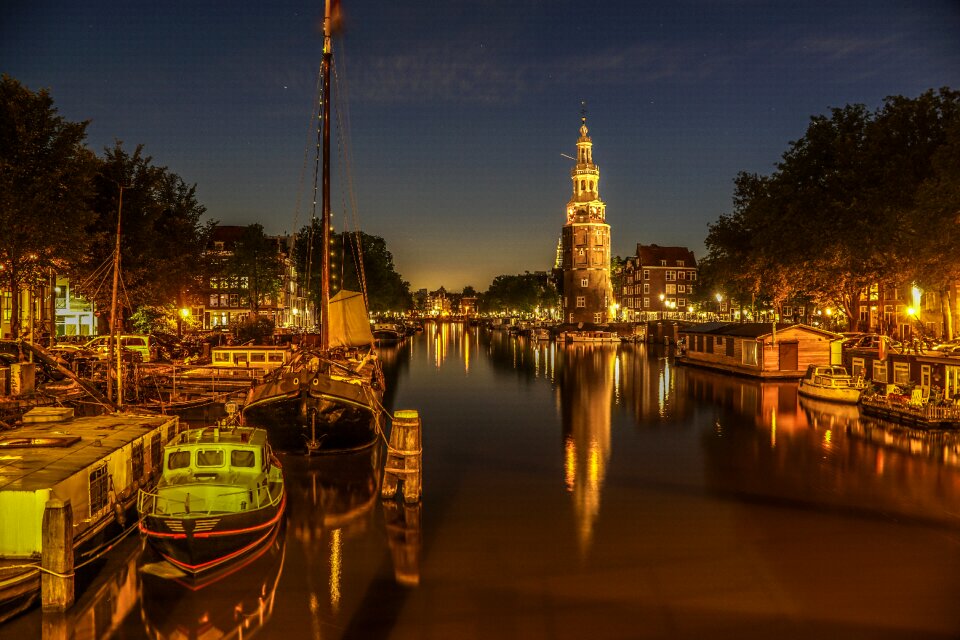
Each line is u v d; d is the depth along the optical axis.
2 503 12.22
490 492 20.02
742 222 59.50
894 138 44.47
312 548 15.50
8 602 11.48
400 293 115.31
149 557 14.49
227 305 91.12
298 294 110.06
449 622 12.07
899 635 11.60
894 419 30.72
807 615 12.30
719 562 14.66
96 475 14.32
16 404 21.73
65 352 34.53
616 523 17.22
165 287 47.03
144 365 36.41
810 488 20.33
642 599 12.93
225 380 34.00
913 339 45.75
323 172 28.89
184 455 15.88
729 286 82.06
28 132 30.27
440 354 77.94
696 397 40.28
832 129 50.81
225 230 89.56
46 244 30.33
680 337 72.69
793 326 48.75
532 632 11.73
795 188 52.72
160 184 46.00
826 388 37.47
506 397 40.88
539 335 108.06
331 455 24.27
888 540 15.95
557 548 15.48
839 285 49.78
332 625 11.97
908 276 41.59
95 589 13.04
